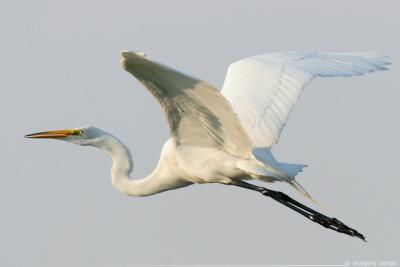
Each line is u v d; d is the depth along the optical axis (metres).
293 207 13.62
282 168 12.45
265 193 13.48
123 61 10.12
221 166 12.66
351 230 13.55
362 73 12.68
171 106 11.66
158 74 10.40
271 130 12.05
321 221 13.59
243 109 12.30
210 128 12.12
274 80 12.61
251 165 12.39
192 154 12.80
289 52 13.53
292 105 12.28
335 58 13.09
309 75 12.61
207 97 10.83
